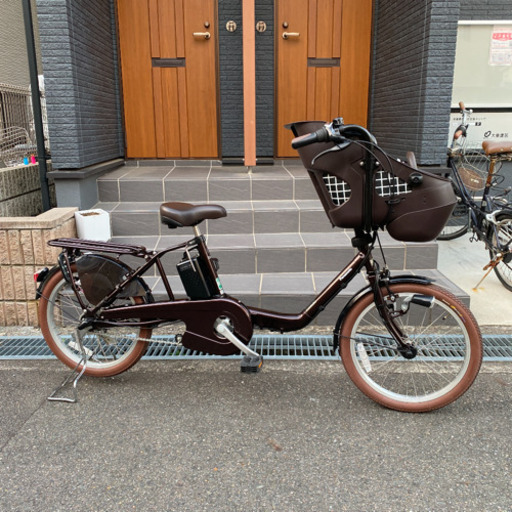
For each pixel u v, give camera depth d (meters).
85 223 3.69
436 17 4.01
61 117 4.01
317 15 5.34
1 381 2.78
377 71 5.38
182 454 2.16
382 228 2.34
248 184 4.50
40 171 4.30
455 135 4.90
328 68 5.47
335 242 3.93
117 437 2.28
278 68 5.43
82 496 1.92
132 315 2.61
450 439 2.25
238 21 5.29
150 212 4.14
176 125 5.52
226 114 5.50
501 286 4.10
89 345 3.06
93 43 4.57
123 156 5.57
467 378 2.36
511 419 2.40
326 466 2.08
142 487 1.96
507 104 5.56
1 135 5.27
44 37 3.89
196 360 3.00
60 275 2.76
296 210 4.16
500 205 4.11
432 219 2.20
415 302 2.40
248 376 2.80
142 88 5.42
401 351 2.48
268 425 2.36
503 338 3.21
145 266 2.60
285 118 5.56
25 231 3.34
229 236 4.14
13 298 3.46
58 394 2.65
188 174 4.80
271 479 2.00
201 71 5.40
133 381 2.77
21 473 2.05
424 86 4.17
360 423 2.37
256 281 3.65
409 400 2.45
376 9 5.35
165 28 5.29
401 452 2.16
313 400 2.57
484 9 5.31
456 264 4.64
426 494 1.92
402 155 4.68
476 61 5.46
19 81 8.55
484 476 2.01
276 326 2.58
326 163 2.20
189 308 2.54
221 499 1.90
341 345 2.51
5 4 8.15
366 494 1.92
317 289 3.47
